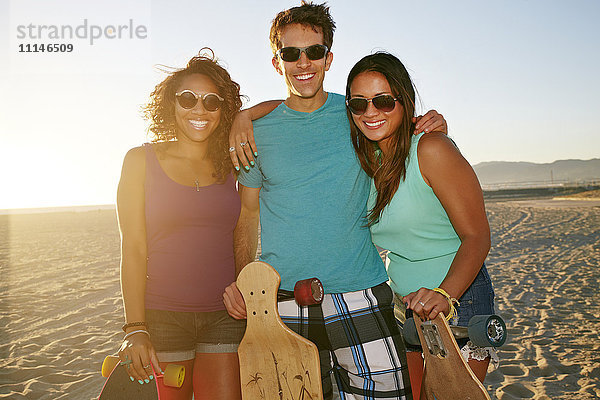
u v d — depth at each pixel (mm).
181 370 2180
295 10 2344
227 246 2520
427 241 2266
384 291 2342
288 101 2451
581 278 8672
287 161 2344
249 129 2377
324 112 2391
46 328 6270
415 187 2166
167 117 2549
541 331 5723
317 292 2084
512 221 21594
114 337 5828
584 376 4391
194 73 2480
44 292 8531
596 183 71875
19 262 12320
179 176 2428
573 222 19812
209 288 2416
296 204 2311
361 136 2311
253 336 2176
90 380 4520
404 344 2455
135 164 2395
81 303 7680
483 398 1748
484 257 2023
